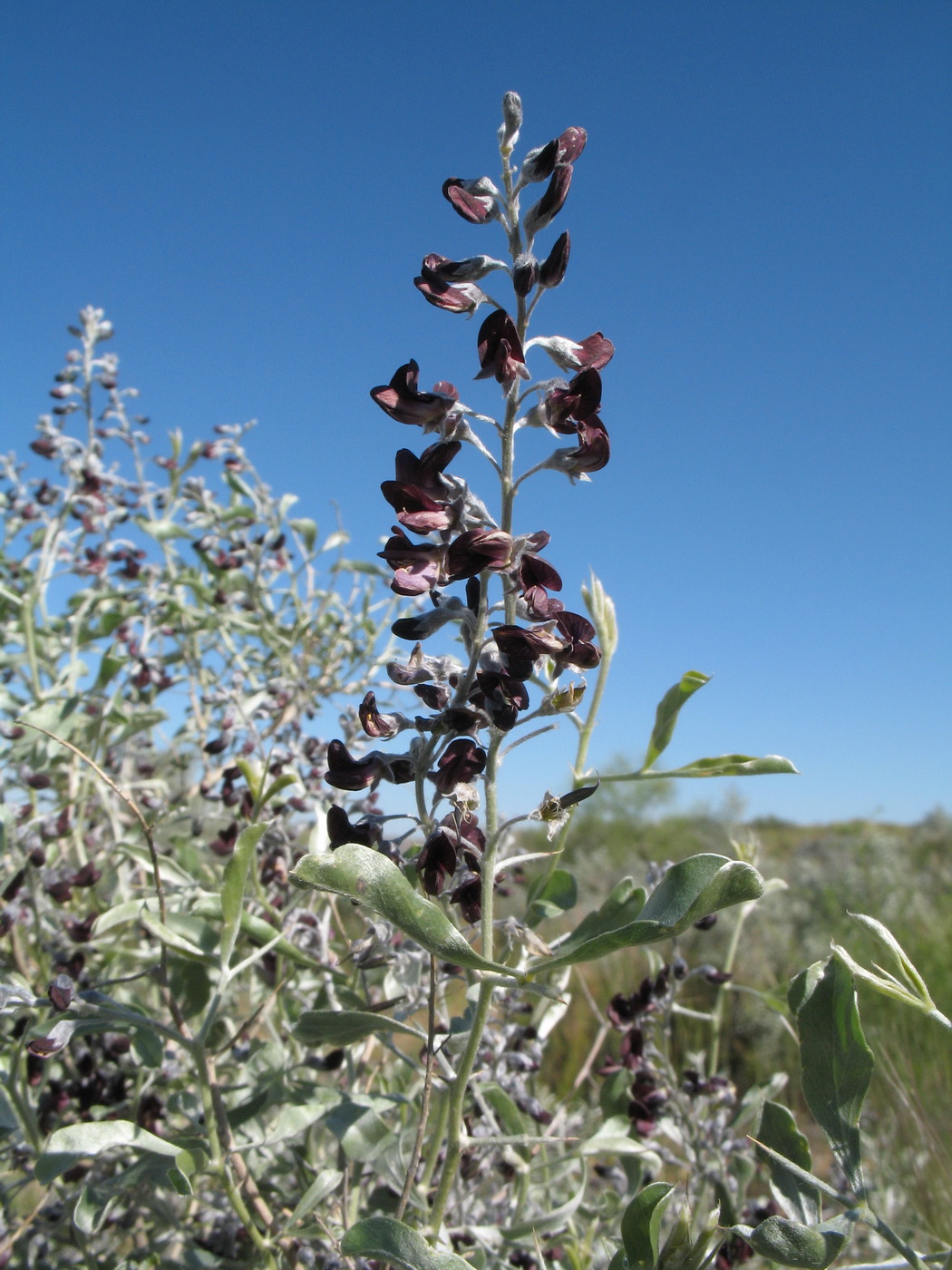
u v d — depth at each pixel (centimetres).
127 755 32
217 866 31
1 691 29
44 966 26
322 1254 20
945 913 94
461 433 14
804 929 99
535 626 15
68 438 35
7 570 35
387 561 15
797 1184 15
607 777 18
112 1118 23
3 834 22
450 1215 21
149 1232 24
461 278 15
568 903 21
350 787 15
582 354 15
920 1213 34
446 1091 17
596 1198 29
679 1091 24
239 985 29
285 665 34
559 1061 56
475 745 15
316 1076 27
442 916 12
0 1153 22
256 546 35
